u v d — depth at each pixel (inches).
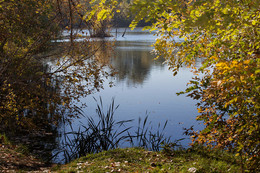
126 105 646.5
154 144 403.2
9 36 417.1
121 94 755.4
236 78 146.4
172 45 233.0
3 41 424.5
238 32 182.2
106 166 284.2
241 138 185.6
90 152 379.9
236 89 159.9
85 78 446.6
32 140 439.2
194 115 566.9
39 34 446.0
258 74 150.7
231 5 144.9
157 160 299.7
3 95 405.1
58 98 431.8
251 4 149.3
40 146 415.8
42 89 428.5
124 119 552.4
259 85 149.7
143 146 398.9
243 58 188.2
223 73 151.9
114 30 3683.6
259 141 175.5
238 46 194.5
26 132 473.7
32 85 417.7
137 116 569.0
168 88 826.2
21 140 433.7
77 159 336.8
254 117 171.2
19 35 426.6
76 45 428.5
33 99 433.1
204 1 136.3
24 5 428.8
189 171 251.1
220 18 157.8
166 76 1010.7
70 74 444.1
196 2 136.6
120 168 278.2
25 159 346.6
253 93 161.9
